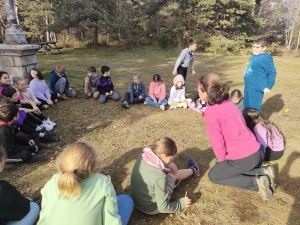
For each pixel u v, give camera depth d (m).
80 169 1.61
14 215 1.91
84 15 16.12
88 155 1.66
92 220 1.57
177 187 2.85
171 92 5.46
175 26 18.36
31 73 5.13
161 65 11.98
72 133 4.18
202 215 2.45
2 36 18.97
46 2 16.58
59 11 16.03
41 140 3.85
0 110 2.92
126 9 20.19
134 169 2.35
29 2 17.20
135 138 4.05
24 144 3.43
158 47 18.48
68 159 1.62
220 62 13.62
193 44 5.49
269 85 3.78
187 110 5.37
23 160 3.18
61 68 5.66
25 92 4.65
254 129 3.10
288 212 2.48
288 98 6.40
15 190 1.94
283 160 3.40
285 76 9.52
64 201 1.58
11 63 6.00
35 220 2.22
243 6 16.28
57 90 5.75
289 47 19.17
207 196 2.71
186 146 3.80
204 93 2.68
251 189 2.72
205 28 18.78
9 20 6.06
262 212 2.49
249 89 3.98
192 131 4.35
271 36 21.17
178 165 3.28
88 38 19.73
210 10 17.22
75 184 1.50
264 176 2.50
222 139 2.57
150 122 4.72
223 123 2.51
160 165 2.24
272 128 3.11
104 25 16.28
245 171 2.63
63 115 4.95
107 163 3.31
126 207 2.21
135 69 10.72
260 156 2.61
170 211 2.29
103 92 5.75
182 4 18.00
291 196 2.70
